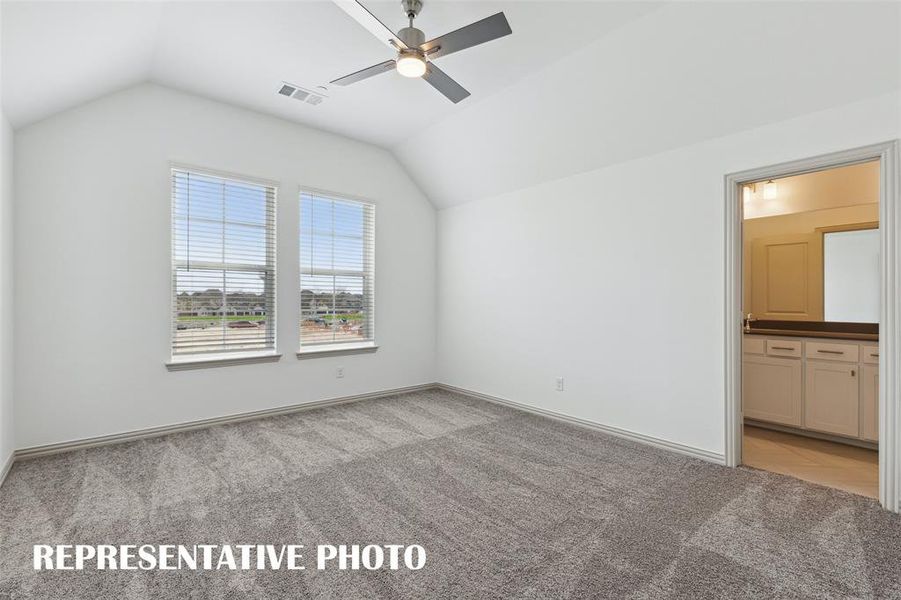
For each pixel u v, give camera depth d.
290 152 3.97
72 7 1.93
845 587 1.58
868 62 2.07
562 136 3.42
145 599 1.51
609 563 1.72
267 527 1.99
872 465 2.80
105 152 3.08
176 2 2.32
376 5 2.35
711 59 2.43
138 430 3.20
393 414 3.94
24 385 2.79
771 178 2.56
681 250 2.94
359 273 4.56
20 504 2.20
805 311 3.72
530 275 4.03
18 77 2.24
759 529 1.97
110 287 3.09
